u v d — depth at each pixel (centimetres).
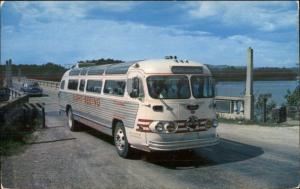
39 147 1115
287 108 1777
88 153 1030
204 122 916
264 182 756
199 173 823
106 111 1107
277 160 943
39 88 3838
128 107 950
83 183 746
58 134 1370
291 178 782
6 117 1357
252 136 1305
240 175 805
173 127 874
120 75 1029
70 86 1526
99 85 1194
